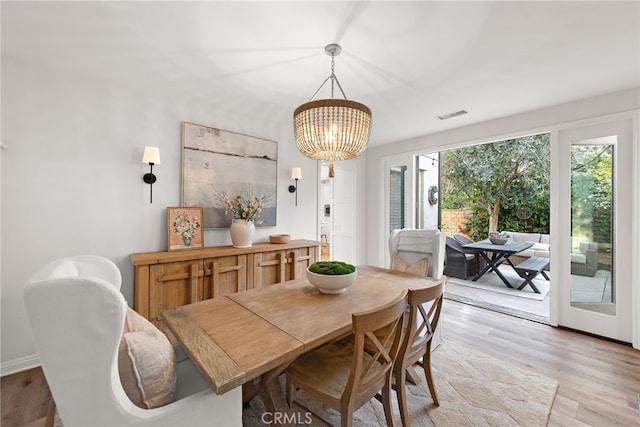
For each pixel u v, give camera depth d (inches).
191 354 40.0
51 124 83.6
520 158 241.8
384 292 70.4
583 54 77.0
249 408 66.7
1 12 59.3
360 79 92.0
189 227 106.5
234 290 104.0
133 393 35.3
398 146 170.7
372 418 63.4
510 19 62.6
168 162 105.8
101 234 91.7
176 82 93.9
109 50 75.0
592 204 106.6
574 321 109.4
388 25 64.8
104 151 92.5
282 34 68.3
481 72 87.2
